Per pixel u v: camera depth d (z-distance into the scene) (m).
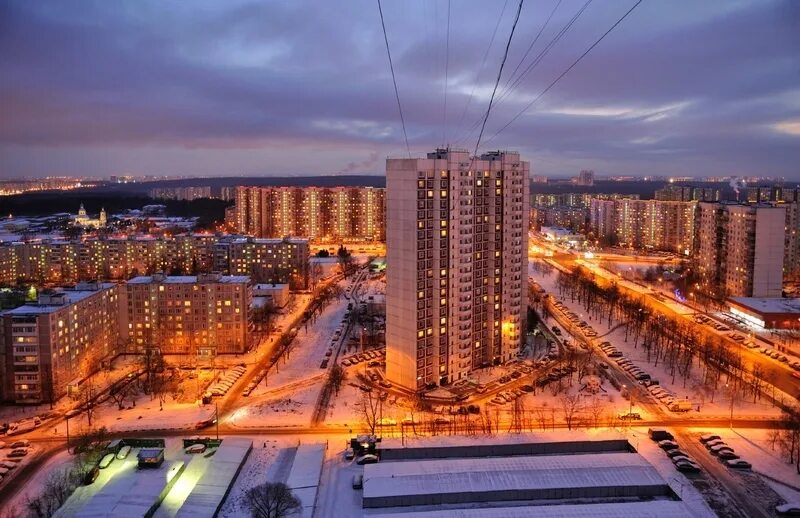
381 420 183.12
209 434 176.25
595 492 137.50
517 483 138.50
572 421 180.50
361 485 143.75
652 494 138.88
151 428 181.00
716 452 160.62
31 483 150.25
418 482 139.00
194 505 133.25
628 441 162.12
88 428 180.38
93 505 133.38
